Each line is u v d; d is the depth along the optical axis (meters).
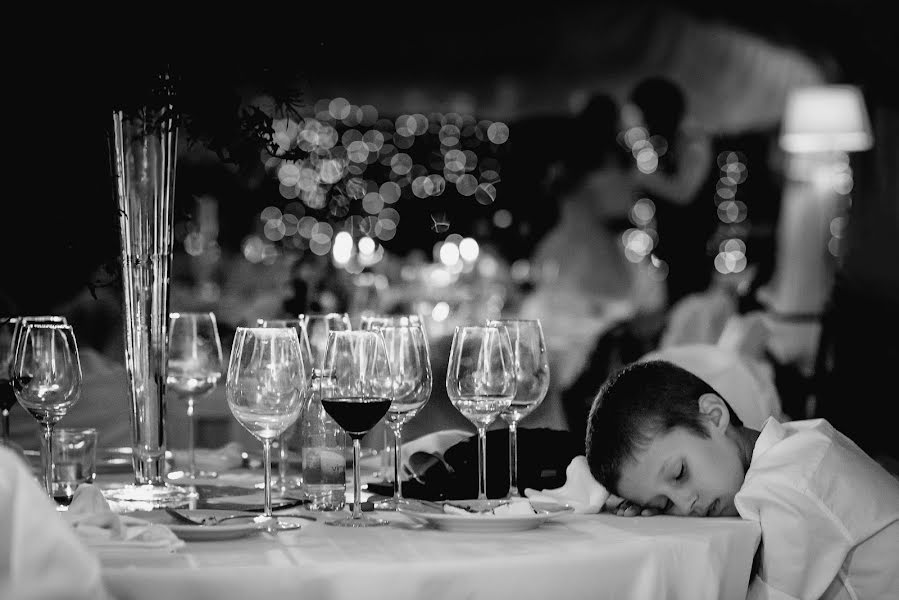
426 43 17.44
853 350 5.10
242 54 2.41
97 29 2.36
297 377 2.07
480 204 7.72
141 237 2.43
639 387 2.33
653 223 5.66
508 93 17.39
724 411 2.34
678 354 3.73
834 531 2.18
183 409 3.76
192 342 2.89
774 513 2.18
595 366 4.87
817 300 7.57
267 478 2.10
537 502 2.26
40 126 2.46
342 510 2.31
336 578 1.75
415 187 13.09
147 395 2.45
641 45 15.96
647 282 6.43
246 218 8.57
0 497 1.53
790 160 10.02
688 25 14.59
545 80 17.16
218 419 3.83
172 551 1.82
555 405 4.71
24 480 1.56
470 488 2.47
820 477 2.20
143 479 2.46
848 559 2.23
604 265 6.78
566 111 17.02
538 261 6.94
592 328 5.98
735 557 2.10
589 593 1.88
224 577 1.71
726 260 8.45
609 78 16.62
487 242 7.48
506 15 17.17
